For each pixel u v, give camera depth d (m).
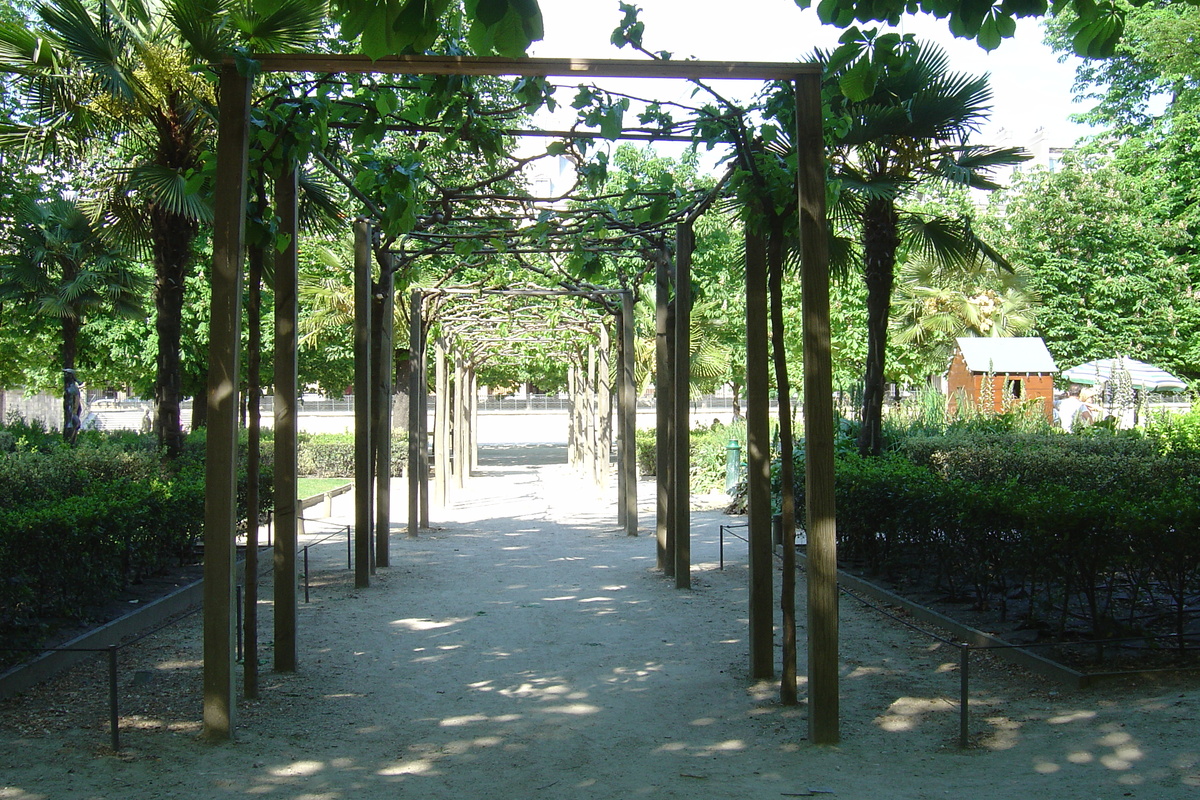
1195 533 5.28
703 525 13.92
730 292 25.12
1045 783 3.83
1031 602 6.28
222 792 3.98
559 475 24.27
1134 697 4.81
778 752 4.43
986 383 17.08
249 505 5.44
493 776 4.17
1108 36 4.50
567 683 5.70
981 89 8.72
